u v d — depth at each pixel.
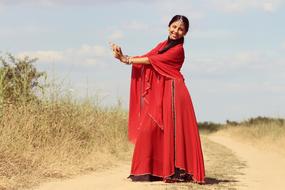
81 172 10.68
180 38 9.37
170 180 9.10
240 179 10.75
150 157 9.27
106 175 10.51
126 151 15.05
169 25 9.40
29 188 8.66
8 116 11.70
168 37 9.46
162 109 9.29
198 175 9.17
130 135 9.48
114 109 16.88
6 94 12.61
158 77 9.35
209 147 22.55
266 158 16.97
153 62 9.20
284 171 12.70
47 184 9.06
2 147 10.24
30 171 9.77
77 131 13.38
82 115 14.31
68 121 13.04
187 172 9.20
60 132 12.64
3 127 11.32
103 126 15.30
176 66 9.32
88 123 14.19
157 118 9.25
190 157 9.23
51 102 13.12
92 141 13.84
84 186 8.84
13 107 12.18
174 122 9.20
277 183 10.32
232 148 22.61
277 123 30.27
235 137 33.84
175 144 9.16
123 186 8.75
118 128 16.20
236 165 14.14
